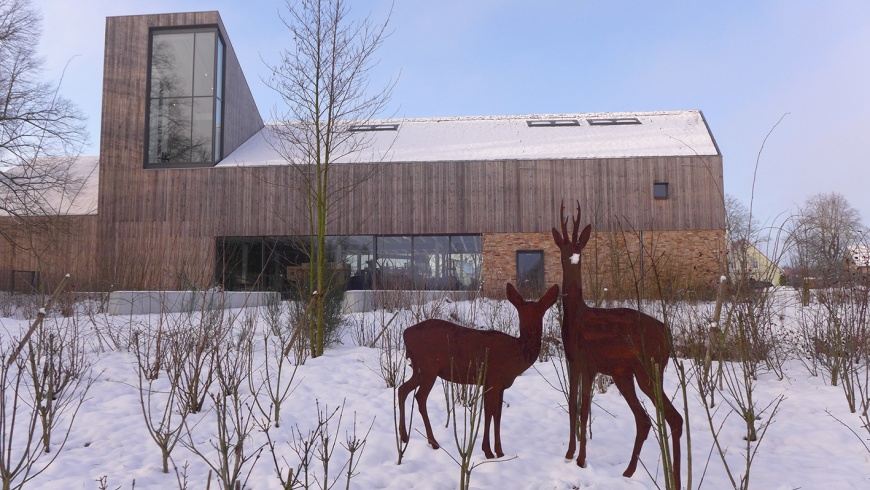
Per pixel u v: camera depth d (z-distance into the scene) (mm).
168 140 22812
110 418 5426
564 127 25859
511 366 4250
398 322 11062
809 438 4875
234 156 23531
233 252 21781
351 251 21812
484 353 4242
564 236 4129
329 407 5957
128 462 4316
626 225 21062
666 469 3014
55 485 3787
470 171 22094
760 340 7188
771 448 4734
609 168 21578
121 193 22359
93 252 20906
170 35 23188
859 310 6746
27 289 16688
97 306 12688
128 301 11477
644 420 3875
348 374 7508
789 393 6340
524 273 21656
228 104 23734
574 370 4078
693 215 21047
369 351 9188
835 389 6328
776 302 8312
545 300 4215
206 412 5664
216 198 22109
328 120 9570
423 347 4453
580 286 4062
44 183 19125
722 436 5055
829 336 6914
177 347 6551
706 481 3930
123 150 22516
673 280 8453
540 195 21859
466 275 21844
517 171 21969
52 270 19297
